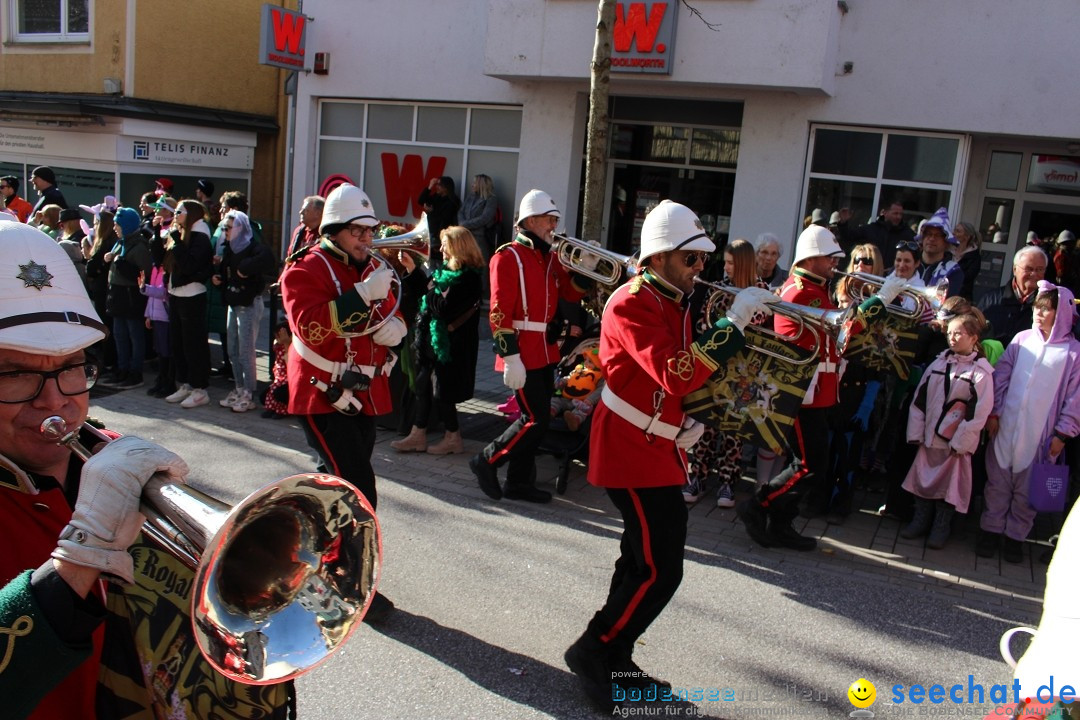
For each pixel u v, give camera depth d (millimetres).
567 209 11094
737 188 10047
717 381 3562
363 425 4230
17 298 1467
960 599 4699
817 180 9828
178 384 7793
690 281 3516
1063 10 8430
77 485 1609
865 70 9297
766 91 9742
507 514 5512
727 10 9297
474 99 11539
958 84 8930
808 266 5082
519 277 5410
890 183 9547
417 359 6516
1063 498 5051
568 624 4113
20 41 14984
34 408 1503
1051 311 5184
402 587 4398
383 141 12477
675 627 4168
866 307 5098
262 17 11773
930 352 5867
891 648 4090
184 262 7234
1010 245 9805
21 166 14805
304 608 1647
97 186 13945
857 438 5703
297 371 4055
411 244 4840
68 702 1538
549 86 10969
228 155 15172
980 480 5539
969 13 8781
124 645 1630
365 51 12164
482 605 4258
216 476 5863
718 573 4836
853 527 5711
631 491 3432
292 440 6758
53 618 1300
